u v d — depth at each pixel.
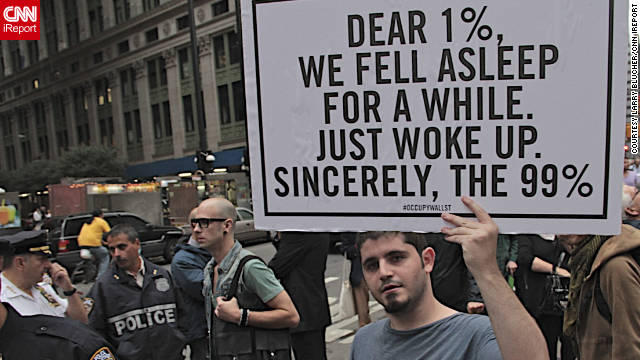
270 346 2.49
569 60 1.27
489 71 1.33
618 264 2.00
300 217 1.51
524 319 1.15
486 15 1.32
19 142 42.03
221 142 24.92
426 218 1.40
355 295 5.18
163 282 2.94
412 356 1.43
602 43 1.25
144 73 28.52
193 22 16.36
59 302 2.75
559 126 1.30
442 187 1.39
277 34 1.47
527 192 1.33
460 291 3.34
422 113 1.39
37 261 2.29
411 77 1.38
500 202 1.35
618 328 1.97
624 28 1.23
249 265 2.50
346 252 5.18
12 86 41.34
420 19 1.36
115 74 30.34
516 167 1.33
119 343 2.77
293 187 1.51
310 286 3.44
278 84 1.49
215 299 2.58
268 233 14.12
